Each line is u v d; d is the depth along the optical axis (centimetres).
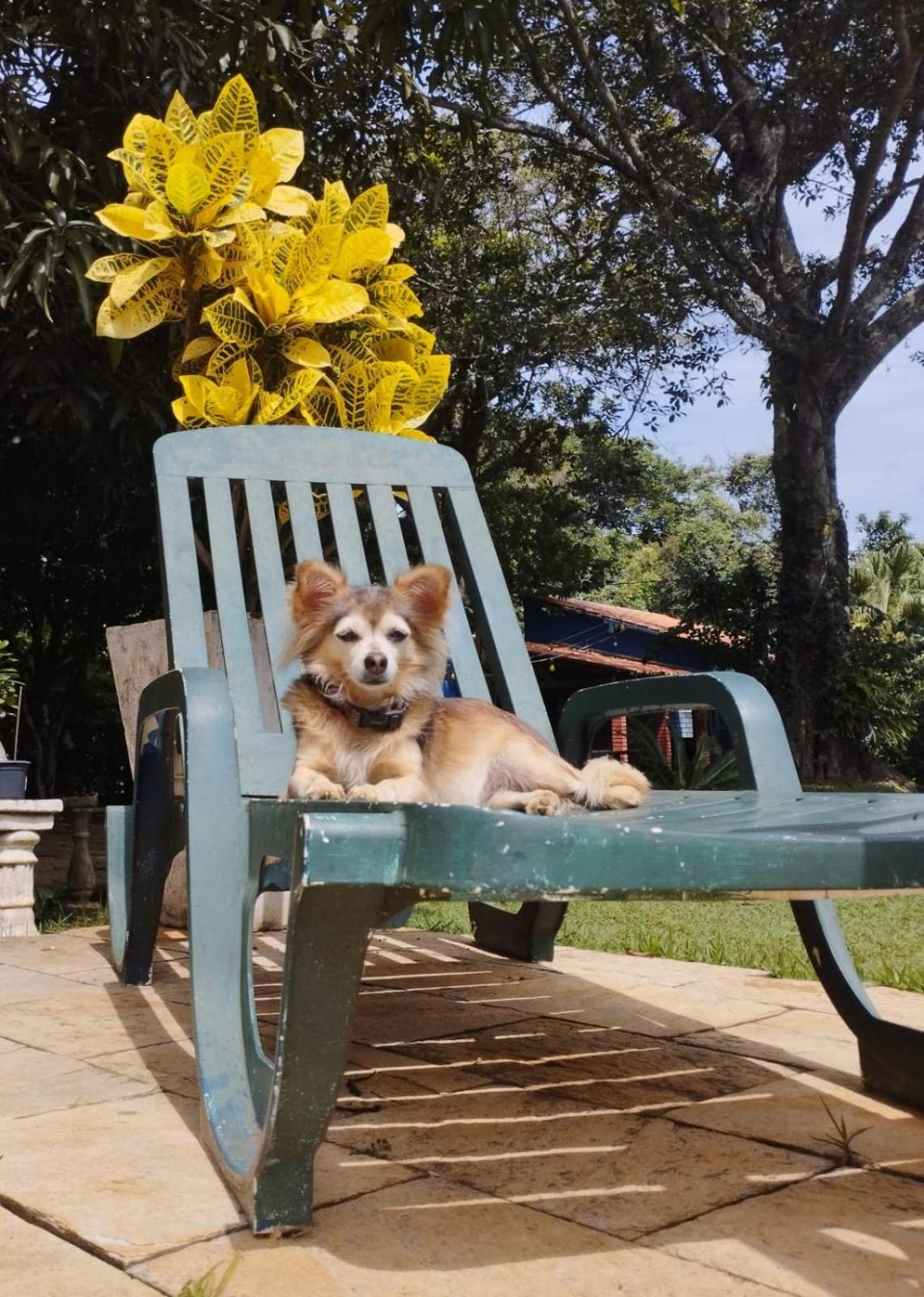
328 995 162
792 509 1861
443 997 350
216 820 225
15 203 675
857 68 1523
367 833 148
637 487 2441
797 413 1833
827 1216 183
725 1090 253
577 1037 301
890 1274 162
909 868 169
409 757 291
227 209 479
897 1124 229
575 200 1817
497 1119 232
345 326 507
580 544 2216
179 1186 192
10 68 688
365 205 500
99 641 1449
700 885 155
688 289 1662
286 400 462
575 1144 217
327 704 297
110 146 741
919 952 482
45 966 403
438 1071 269
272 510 368
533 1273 161
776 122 1698
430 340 517
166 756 350
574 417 1870
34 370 696
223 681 239
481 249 1758
